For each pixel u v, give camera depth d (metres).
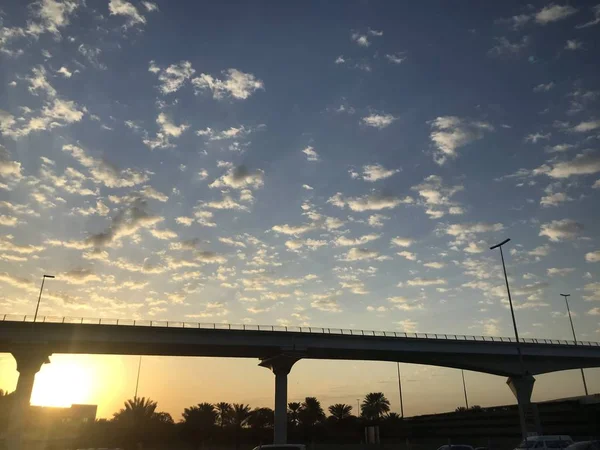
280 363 85.56
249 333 83.06
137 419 90.06
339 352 90.38
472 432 103.62
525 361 99.38
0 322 71.88
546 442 42.00
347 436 103.69
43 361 74.38
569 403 85.94
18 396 71.31
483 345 94.94
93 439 89.06
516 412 94.12
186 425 94.00
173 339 79.00
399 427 107.50
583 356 99.81
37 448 86.06
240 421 98.62
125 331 76.94
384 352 91.06
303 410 110.25
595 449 35.59
